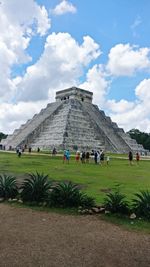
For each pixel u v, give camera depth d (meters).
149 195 13.54
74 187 16.56
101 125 104.19
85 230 11.08
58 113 103.12
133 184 22.95
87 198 14.72
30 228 11.11
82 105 106.38
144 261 8.49
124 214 13.27
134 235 10.72
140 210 13.05
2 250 8.75
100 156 51.47
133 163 50.50
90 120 101.44
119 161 55.94
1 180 17.48
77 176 27.33
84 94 111.00
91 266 7.94
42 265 7.84
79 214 13.41
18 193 16.75
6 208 14.35
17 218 12.52
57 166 37.59
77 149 85.94
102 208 13.80
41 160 47.50
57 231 10.83
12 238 9.84
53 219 12.53
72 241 9.77
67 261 8.16
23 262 7.96
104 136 98.50
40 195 15.46
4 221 11.99
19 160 45.62
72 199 14.63
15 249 8.86
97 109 114.12
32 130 97.75
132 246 9.59
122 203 13.56
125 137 107.50
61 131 88.81
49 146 86.25
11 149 92.94
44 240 9.76
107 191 19.28
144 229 11.43
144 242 10.02
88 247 9.29
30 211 13.84
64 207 14.46
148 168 40.03
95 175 28.81
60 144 83.81
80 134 91.62
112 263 8.22
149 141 150.00
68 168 35.34
